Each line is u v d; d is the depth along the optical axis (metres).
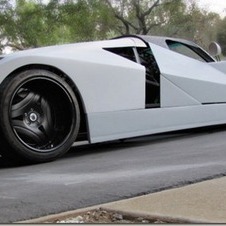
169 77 6.04
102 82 5.34
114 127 5.43
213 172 3.93
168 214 2.96
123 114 5.50
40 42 24.53
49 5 24.03
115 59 5.54
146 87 5.91
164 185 3.59
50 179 4.04
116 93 5.45
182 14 24.47
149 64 6.05
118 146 6.13
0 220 2.93
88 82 5.23
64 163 4.92
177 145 5.79
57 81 4.98
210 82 6.52
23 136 4.84
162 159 4.74
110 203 3.22
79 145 6.41
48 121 5.02
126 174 4.06
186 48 6.73
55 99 5.08
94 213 3.06
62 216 3.00
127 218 2.97
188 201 3.21
